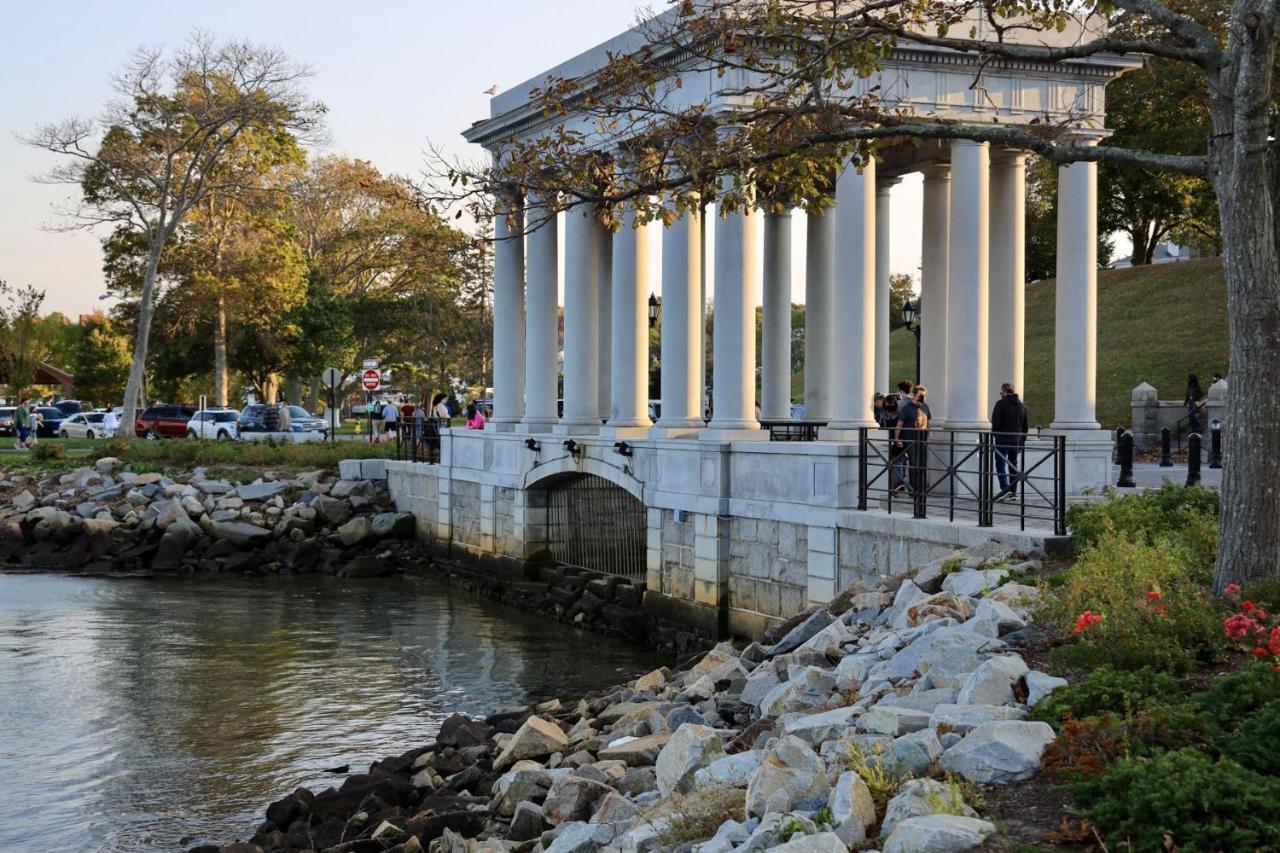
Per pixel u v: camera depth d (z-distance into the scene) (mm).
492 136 35312
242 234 64188
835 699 12250
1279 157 12359
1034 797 8359
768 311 33125
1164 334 54312
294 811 14922
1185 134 46344
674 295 27438
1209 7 21562
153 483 44969
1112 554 13406
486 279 67625
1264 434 12148
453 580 36500
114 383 97250
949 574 15680
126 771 17969
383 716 21062
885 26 15445
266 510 42375
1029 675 10258
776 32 15578
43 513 42219
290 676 24078
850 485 21219
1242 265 12188
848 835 8016
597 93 21188
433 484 39500
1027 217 69500
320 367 75062
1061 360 25578
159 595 34406
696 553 25422
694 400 27453
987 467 17906
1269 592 11477
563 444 30875
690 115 18781
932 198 29812
